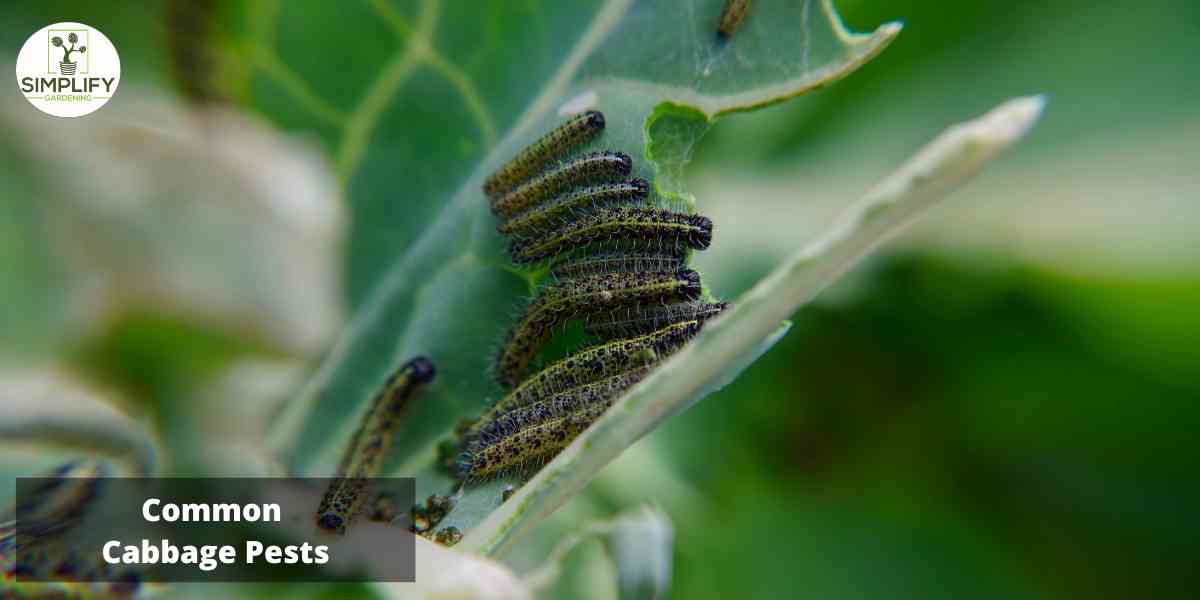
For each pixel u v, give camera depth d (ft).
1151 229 1.37
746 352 1.13
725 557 1.42
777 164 1.47
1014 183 1.41
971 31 1.43
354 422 1.20
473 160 1.23
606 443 1.14
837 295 1.44
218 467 1.13
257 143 1.13
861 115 1.46
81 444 1.11
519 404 1.22
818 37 1.22
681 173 1.25
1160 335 1.38
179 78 1.17
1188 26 1.38
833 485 1.46
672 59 1.23
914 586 1.43
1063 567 1.43
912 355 1.45
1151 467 1.41
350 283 1.22
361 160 1.22
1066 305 1.40
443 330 1.23
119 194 1.11
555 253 1.24
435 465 1.22
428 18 1.22
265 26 1.19
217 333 1.12
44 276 1.10
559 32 1.23
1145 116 1.38
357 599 1.12
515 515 1.14
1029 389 1.43
